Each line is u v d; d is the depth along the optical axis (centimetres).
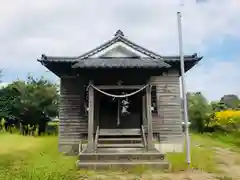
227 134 2316
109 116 1484
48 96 2847
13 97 2795
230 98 4803
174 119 1408
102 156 991
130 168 921
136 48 1291
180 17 1110
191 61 1373
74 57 1338
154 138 1387
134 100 1488
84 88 1424
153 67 1132
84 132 1386
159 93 1428
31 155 1171
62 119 1402
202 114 2847
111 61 1218
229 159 1201
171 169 923
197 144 1809
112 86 1188
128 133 1304
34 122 2780
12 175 749
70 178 753
